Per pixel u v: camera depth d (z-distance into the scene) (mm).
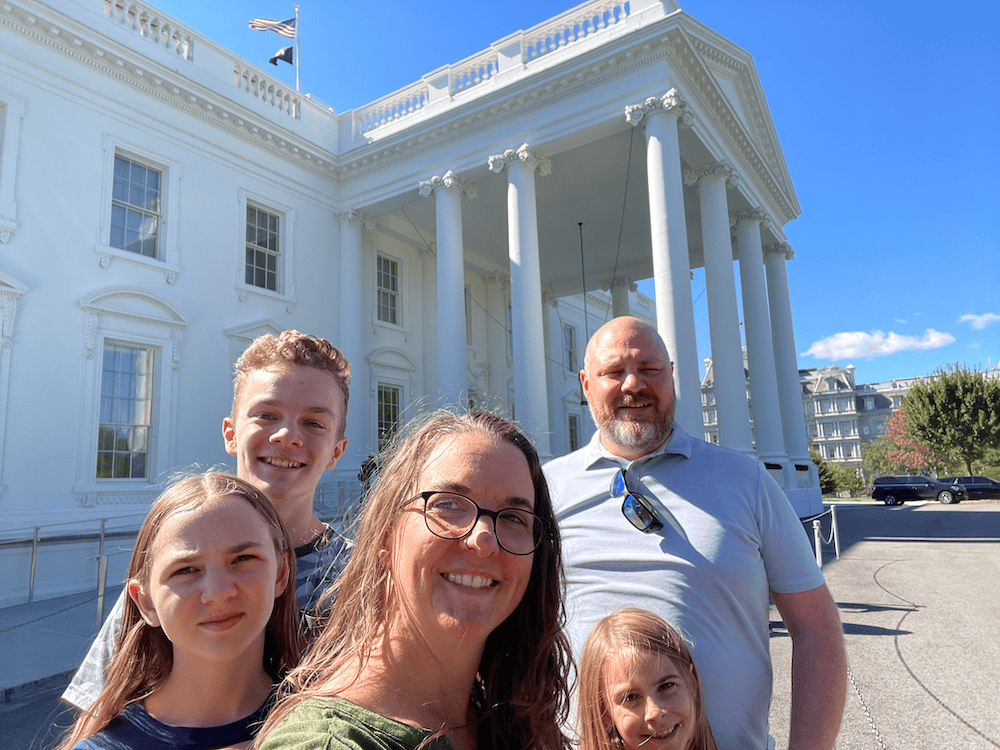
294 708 890
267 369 2027
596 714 1700
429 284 19062
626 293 23219
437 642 976
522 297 13367
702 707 1680
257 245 14555
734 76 16047
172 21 12961
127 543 10633
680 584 1902
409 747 834
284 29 17453
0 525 9445
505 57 14812
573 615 2027
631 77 12859
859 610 7305
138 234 12188
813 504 18219
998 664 5258
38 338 10234
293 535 2000
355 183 16391
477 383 20594
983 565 10359
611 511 2115
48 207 10633
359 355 15945
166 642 1361
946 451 43219
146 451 11664
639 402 2135
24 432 9906
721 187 14750
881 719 4160
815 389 93500
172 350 12195
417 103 16266
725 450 2170
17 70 10516
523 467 1104
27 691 5301
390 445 1275
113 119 11812
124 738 1244
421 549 978
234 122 13938
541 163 14266
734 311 14000
